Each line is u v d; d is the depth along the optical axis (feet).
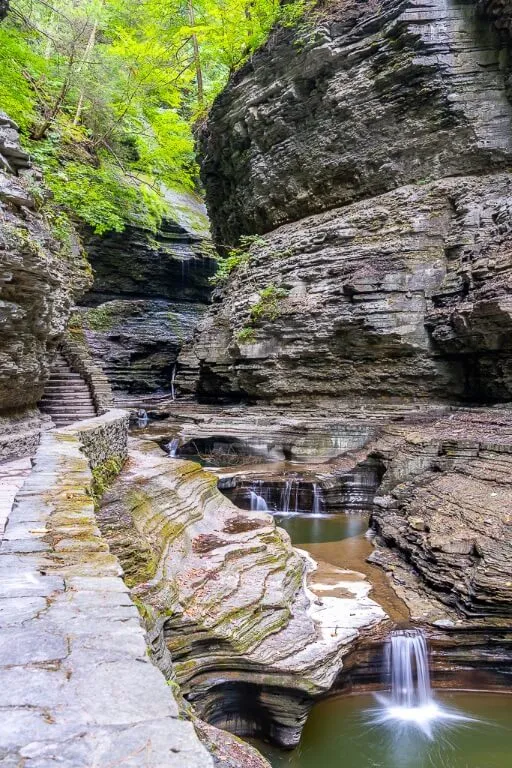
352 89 64.54
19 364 36.88
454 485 38.27
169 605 22.16
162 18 93.35
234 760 15.74
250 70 76.38
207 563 27.55
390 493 43.50
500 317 47.67
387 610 29.04
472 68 58.90
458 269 55.62
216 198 94.94
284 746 22.57
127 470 35.22
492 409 49.49
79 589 10.55
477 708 25.27
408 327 58.65
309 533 43.34
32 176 40.78
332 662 23.81
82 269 65.21
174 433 64.85
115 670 7.50
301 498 49.11
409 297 59.00
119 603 9.91
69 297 52.21
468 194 57.93
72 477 20.86
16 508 16.60
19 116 64.75
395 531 37.88
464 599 27.73
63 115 80.69
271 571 28.63
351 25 64.64
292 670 22.38
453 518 34.27
